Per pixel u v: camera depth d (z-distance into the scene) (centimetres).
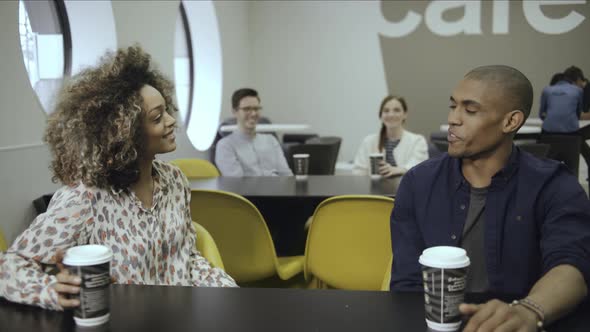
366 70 802
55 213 138
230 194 240
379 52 796
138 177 151
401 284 142
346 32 802
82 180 143
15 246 134
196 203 247
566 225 127
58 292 106
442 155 150
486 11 759
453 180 141
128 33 436
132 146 147
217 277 162
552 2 736
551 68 745
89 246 106
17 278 119
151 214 155
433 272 98
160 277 157
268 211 343
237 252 251
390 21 789
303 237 351
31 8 368
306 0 807
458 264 97
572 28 734
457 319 100
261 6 818
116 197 149
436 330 100
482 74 134
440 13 774
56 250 137
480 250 138
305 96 821
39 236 136
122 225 149
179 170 171
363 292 121
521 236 134
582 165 651
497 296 121
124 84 149
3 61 287
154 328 103
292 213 349
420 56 786
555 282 111
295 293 121
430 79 786
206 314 110
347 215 236
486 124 132
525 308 103
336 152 571
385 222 231
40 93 372
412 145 404
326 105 817
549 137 634
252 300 117
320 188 301
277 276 277
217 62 663
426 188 143
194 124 655
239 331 101
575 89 623
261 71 828
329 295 120
